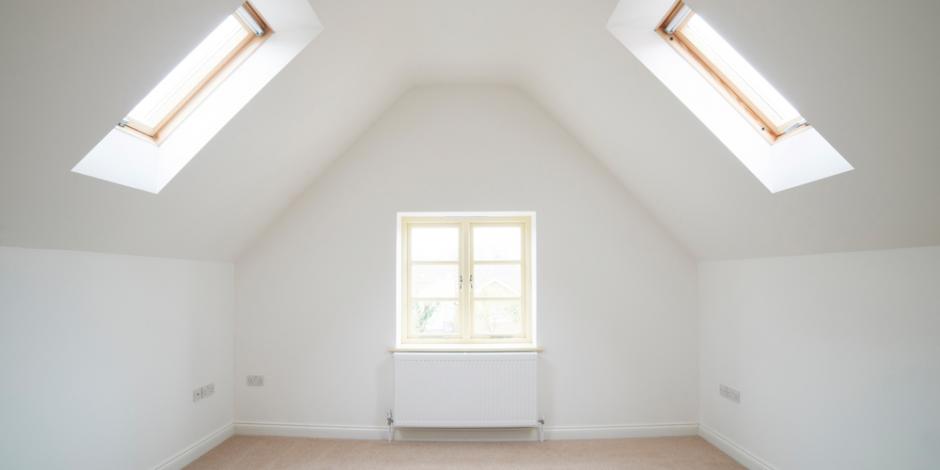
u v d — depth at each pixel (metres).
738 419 4.09
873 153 2.30
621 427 4.66
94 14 1.92
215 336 4.46
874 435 2.78
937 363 2.44
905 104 2.00
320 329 4.72
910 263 2.58
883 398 2.72
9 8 1.73
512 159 4.81
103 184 2.69
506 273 5.02
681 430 4.69
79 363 2.99
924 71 1.86
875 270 2.79
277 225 4.80
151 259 3.65
